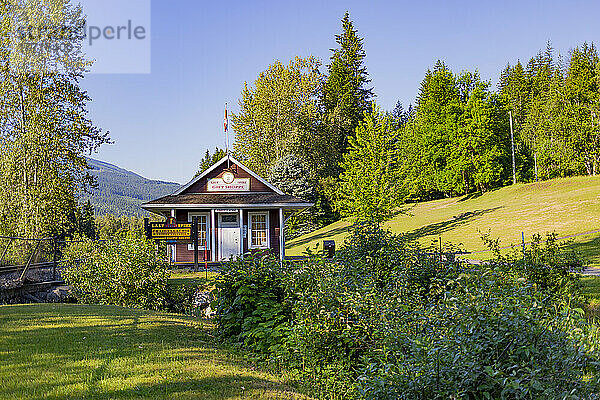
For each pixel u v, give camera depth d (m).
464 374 5.68
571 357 5.75
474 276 8.53
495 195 58.22
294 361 8.30
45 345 8.17
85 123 30.88
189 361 7.57
